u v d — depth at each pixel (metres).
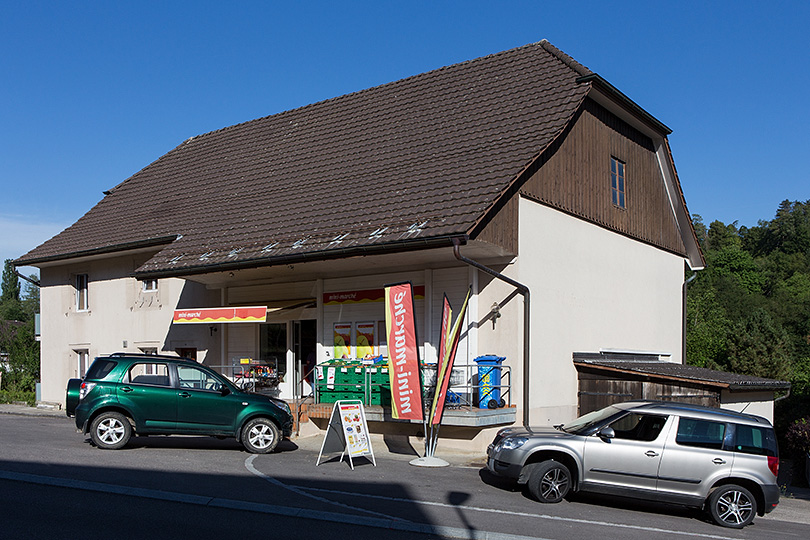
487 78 19.95
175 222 20.61
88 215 25.23
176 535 7.53
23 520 7.85
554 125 15.99
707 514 10.66
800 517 11.90
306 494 9.74
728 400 17.78
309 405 16.19
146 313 22.00
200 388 13.41
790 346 34.28
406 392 12.68
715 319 48.28
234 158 23.67
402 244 13.69
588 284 17.95
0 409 24.16
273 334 19.34
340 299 17.61
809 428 18.44
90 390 13.06
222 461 12.16
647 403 11.30
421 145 18.05
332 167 19.30
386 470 12.13
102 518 8.07
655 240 21.78
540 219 16.09
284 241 16.03
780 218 104.56
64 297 24.47
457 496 10.32
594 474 10.55
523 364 15.07
